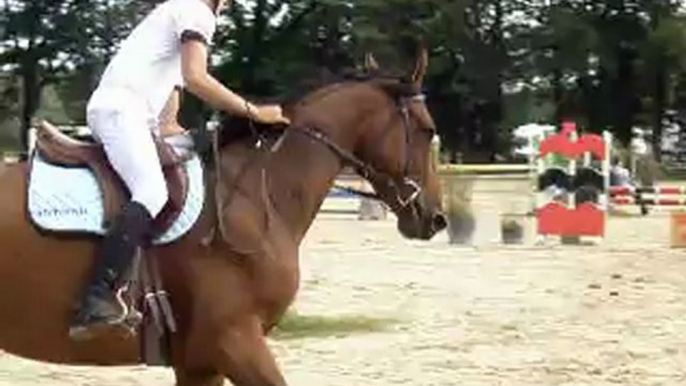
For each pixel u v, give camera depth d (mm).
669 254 27984
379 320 17359
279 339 15734
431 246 29891
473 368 13852
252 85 86062
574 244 31188
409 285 21656
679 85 92562
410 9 82438
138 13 86125
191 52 7500
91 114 7508
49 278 7430
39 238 7426
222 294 7504
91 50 88875
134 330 7441
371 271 23969
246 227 7625
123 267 7297
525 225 32969
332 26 84125
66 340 7539
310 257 26672
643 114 92750
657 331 16750
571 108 92625
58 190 7508
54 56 90125
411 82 8227
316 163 8016
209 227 7551
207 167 7777
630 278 23031
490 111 89812
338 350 14969
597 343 15703
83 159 7617
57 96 95000
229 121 7961
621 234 34719
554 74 90438
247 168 7844
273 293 7645
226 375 7570
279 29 85750
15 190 7539
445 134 90062
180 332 7598
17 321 7512
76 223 7430
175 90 7945
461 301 19625
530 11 89062
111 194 7512
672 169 93250
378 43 80000
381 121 8164
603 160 33125
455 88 88562
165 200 7441
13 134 90062
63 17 88250
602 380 13250
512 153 90062
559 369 13820
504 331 16609
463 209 31500
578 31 87250
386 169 8195
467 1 84625
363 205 39812
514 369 13797
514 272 24125
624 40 89375
